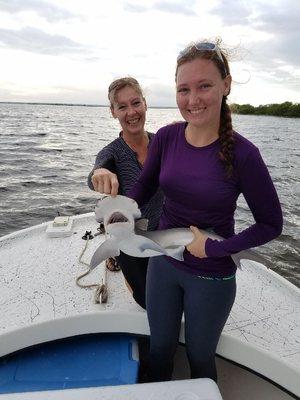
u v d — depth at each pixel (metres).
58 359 2.13
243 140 1.67
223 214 1.80
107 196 1.76
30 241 3.56
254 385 2.33
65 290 2.70
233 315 2.54
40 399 1.49
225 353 2.16
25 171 11.95
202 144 1.76
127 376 2.00
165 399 1.50
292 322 2.51
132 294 2.59
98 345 2.23
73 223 3.95
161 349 2.07
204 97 1.66
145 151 2.72
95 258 1.62
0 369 2.05
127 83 2.55
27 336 2.13
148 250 1.60
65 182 10.51
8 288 2.72
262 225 1.70
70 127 38.59
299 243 6.19
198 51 1.67
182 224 1.88
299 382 2.00
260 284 2.97
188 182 1.75
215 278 1.83
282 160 15.62
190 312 1.91
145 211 2.57
